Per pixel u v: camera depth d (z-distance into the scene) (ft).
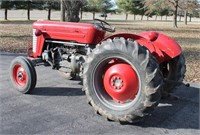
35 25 17.04
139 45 11.80
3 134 11.16
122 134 11.32
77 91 16.72
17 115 13.02
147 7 128.16
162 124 12.28
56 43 16.62
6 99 15.16
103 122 12.43
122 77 12.25
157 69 11.45
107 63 12.76
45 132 11.39
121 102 12.60
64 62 16.19
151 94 11.33
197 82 18.94
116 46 11.94
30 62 15.97
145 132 11.53
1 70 21.80
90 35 14.88
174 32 68.18
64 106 14.25
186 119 12.85
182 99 15.42
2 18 119.55
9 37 43.88
